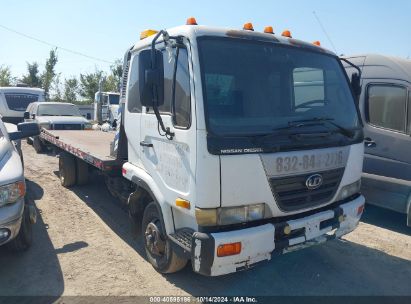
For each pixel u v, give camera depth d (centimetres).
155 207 414
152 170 400
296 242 358
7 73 3775
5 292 386
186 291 392
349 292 399
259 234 330
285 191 348
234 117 337
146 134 410
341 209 399
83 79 3856
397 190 564
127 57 471
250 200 331
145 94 329
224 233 321
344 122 418
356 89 462
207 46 342
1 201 397
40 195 730
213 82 334
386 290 404
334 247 513
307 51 415
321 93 415
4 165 430
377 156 597
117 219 605
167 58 371
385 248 514
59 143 778
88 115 2895
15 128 691
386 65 597
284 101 378
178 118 348
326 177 379
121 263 450
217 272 324
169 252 393
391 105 584
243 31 374
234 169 322
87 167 782
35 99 1800
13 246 463
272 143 337
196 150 320
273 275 432
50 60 3588
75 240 518
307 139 359
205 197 318
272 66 377
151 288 396
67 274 423
